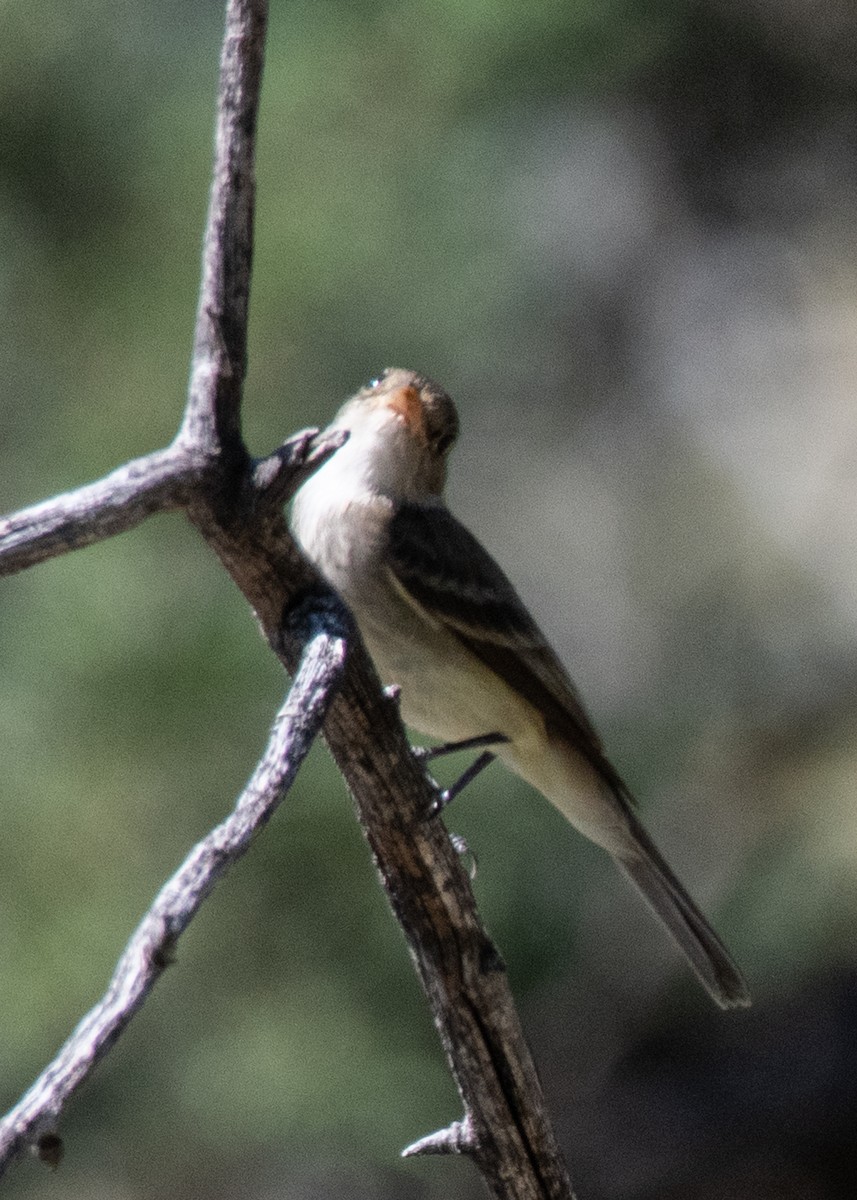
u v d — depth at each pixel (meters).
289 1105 10.76
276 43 11.45
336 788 10.59
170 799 10.57
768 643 14.11
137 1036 10.87
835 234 15.59
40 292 11.24
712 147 15.02
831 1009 14.41
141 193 11.34
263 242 11.08
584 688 13.81
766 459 15.12
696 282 15.27
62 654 10.52
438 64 11.69
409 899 6.11
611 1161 13.83
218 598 10.64
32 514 4.71
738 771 13.39
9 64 11.41
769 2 14.56
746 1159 14.05
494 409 13.95
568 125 13.55
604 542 14.44
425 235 11.65
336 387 11.33
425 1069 10.87
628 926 12.19
